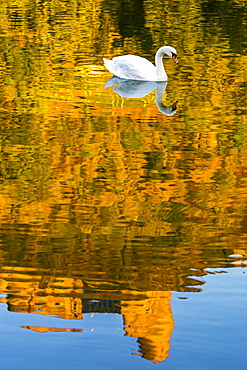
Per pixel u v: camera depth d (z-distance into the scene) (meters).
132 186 12.33
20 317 7.74
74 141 14.72
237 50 23.48
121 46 24.20
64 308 7.98
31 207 11.27
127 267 9.14
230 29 27.08
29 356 7.00
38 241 9.96
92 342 7.24
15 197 11.67
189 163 13.56
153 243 9.98
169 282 8.70
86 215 11.00
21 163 13.34
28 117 16.28
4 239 9.99
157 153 14.09
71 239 10.06
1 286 8.52
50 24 27.69
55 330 7.52
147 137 15.12
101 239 10.06
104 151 14.14
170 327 7.56
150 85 19.94
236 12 31.00
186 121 16.34
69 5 32.41
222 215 11.06
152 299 8.22
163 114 16.94
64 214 11.02
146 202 11.59
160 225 10.65
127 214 11.07
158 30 26.91
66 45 24.02
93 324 7.57
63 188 12.16
